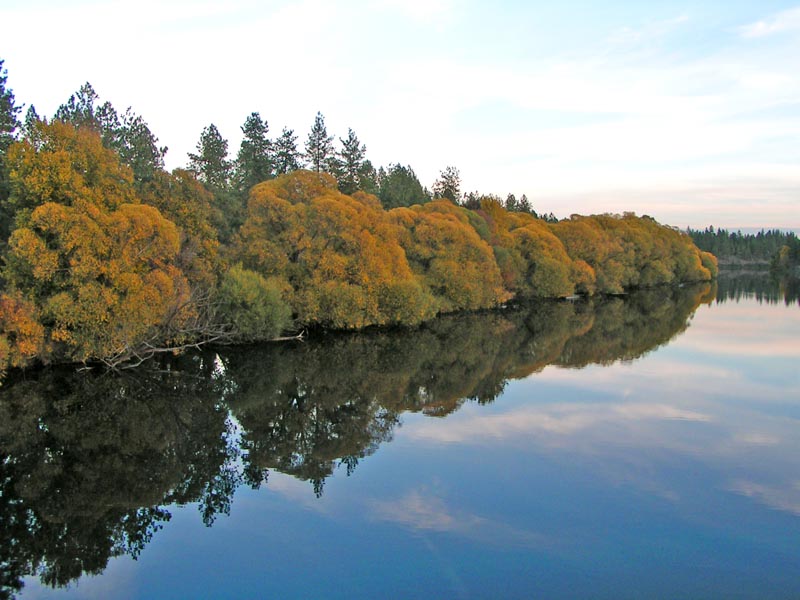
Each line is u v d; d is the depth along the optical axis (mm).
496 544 13867
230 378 31172
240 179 67625
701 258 128375
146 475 18484
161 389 28484
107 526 14977
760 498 16422
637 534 14391
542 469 18438
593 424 23297
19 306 26172
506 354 39344
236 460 19672
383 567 12891
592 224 89750
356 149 77500
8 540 14336
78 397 26578
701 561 13188
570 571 12758
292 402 26891
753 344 43438
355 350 39719
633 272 89125
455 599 11711
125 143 50125
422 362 36312
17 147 27750
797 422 23672
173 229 31062
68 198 28422
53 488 17469
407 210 55875
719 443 20984
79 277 27516
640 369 34438
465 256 56156
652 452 20062
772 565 13039
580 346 42625
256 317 36188
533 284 69938
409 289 44625
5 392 26719
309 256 40875
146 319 29484
